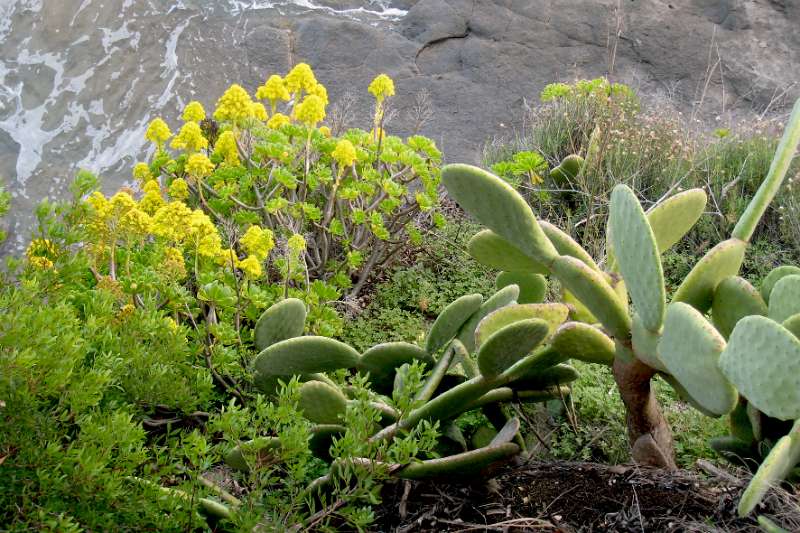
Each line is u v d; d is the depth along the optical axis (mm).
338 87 8055
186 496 2170
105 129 7500
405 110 7867
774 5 8969
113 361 2375
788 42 8727
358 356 2824
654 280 2232
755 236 5594
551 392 2895
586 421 3273
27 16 8367
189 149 4484
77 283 2994
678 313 2186
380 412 2637
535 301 3168
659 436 2676
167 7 8664
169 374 2678
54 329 2107
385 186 4578
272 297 3867
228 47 8352
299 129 4574
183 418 3127
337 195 4805
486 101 8023
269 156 4508
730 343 2031
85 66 8008
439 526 2459
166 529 2090
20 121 7508
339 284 4656
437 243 5465
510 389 2848
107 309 2688
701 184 5953
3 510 1968
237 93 4457
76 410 2014
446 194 6242
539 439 2928
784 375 1916
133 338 2652
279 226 4500
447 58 8414
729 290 2463
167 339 2748
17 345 1934
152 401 2621
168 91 7891
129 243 3439
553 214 5816
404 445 2197
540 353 2627
